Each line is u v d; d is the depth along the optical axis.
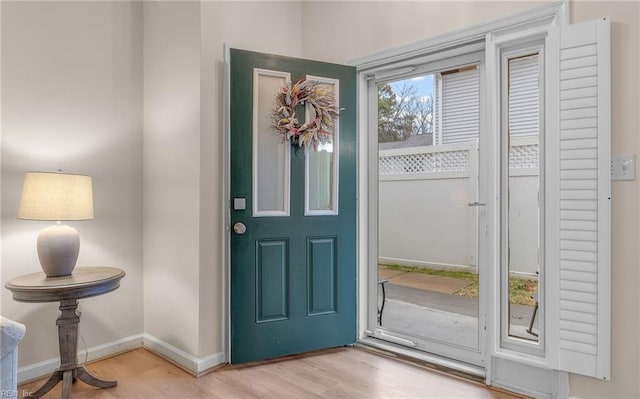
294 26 2.97
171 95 2.53
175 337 2.49
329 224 2.63
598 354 1.78
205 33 2.37
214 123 2.42
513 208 2.13
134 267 2.71
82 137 2.47
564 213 1.86
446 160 3.04
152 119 2.69
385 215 3.54
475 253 3.11
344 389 2.11
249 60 2.45
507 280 2.14
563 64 1.85
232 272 2.39
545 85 1.93
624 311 1.74
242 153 2.43
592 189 1.79
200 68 2.34
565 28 1.85
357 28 2.68
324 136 2.62
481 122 2.30
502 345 2.13
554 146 1.88
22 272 2.24
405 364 2.42
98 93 2.54
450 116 2.82
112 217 2.61
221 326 2.45
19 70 2.21
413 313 3.00
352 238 2.70
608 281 1.75
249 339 2.42
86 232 2.48
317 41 2.92
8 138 2.17
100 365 2.42
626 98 1.73
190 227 2.39
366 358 2.52
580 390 1.85
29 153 2.25
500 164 2.13
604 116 1.75
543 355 1.98
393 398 2.01
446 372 2.30
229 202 2.42
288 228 2.53
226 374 2.29
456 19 2.23
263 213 2.47
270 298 2.48
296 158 2.55
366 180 2.82
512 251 2.13
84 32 2.48
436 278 3.34
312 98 2.56
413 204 3.41
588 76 1.79
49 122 2.33
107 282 2.04
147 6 2.74
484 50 2.29
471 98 2.69
